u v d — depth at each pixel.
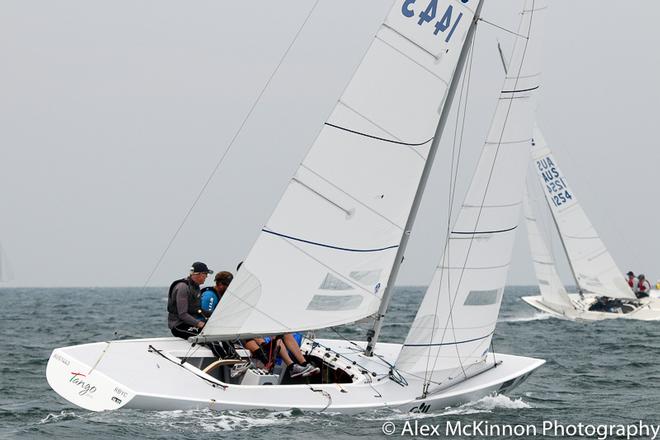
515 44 46.50
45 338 91.69
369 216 41.91
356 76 41.12
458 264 44.56
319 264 41.22
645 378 60.59
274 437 34.97
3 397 48.66
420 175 42.84
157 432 34.78
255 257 40.25
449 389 44.19
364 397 41.03
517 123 45.88
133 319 133.12
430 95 42.62
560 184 130.38
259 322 40.69
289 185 40.44
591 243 128.50
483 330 45.44
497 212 45.41
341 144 41.09
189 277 44.09
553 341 91.00
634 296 126.31
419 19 42.00
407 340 43.69
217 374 42.59
